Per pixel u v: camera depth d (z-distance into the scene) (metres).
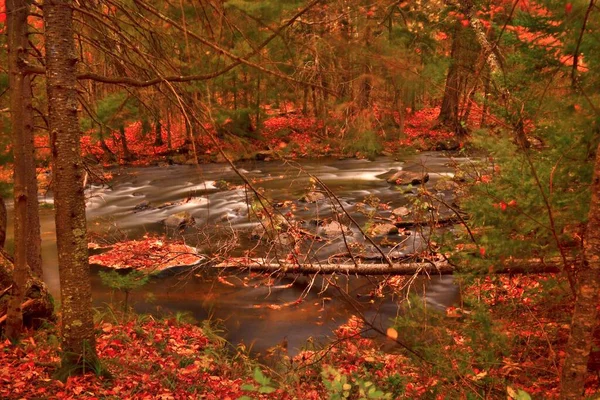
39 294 6.92
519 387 4.12
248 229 13.16
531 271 4.86
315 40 4.20
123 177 20.00
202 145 5.41
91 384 5.04
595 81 4.19
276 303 9.11
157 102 6.43
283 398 5.41
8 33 5.77
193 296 9.46
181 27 4.37
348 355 6.77
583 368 3.24
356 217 13.64
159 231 13.66
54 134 4.63
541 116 4.64
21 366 5.35
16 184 5.93
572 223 4.29
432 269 8.50
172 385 5.59
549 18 4.85
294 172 19.50
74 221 4.82
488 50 4.98
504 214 4.33
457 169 6.86
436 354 4.30
